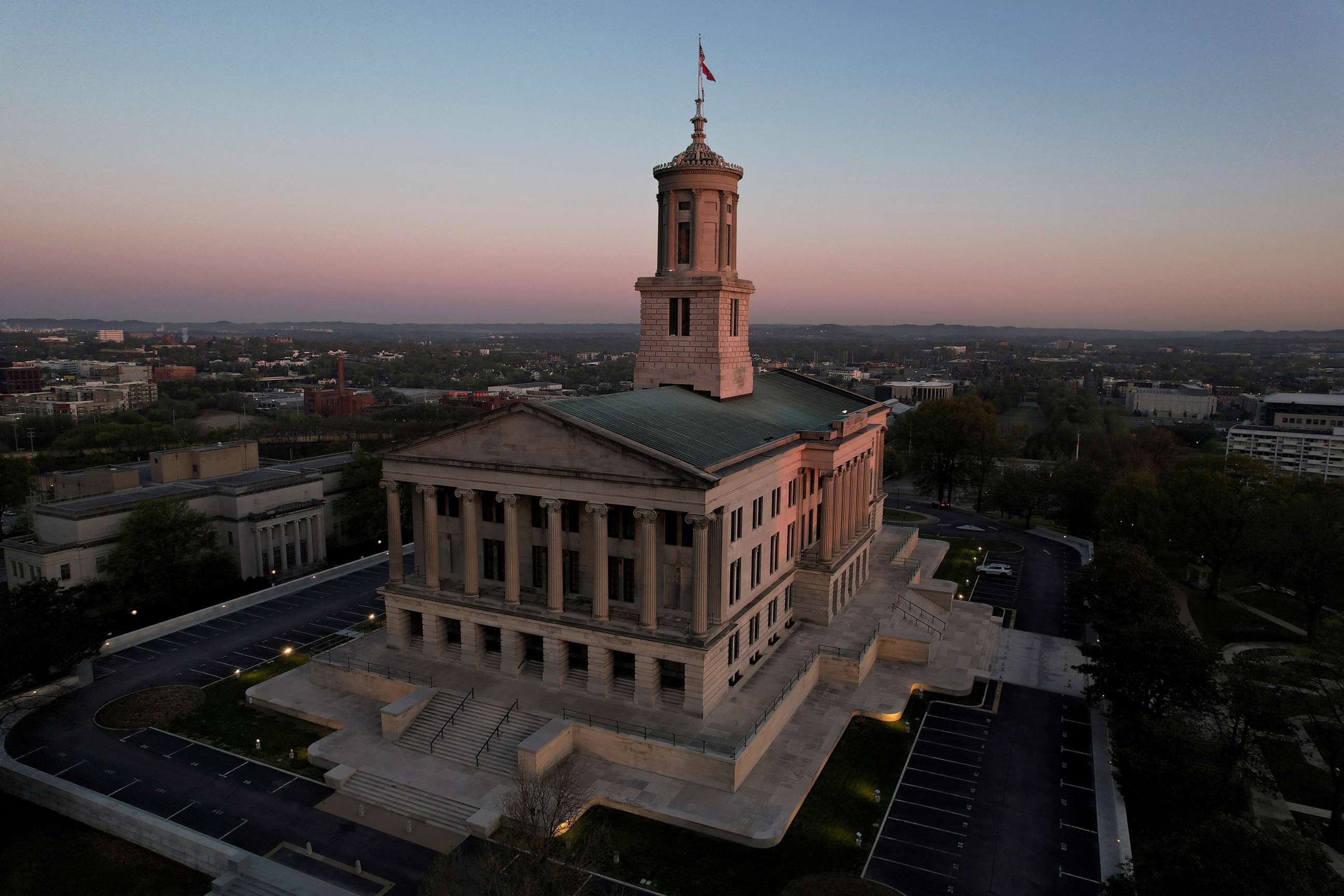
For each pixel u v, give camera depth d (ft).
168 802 179.83
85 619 238.68
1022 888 154.30
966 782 191.11
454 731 201.05
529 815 153.48
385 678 221.46
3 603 231.30
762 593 235.40
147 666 251.19
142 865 162.20
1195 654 191.83
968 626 290.35
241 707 224.33
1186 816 165.99
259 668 249.75
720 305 271.28
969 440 497.87
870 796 184.34
